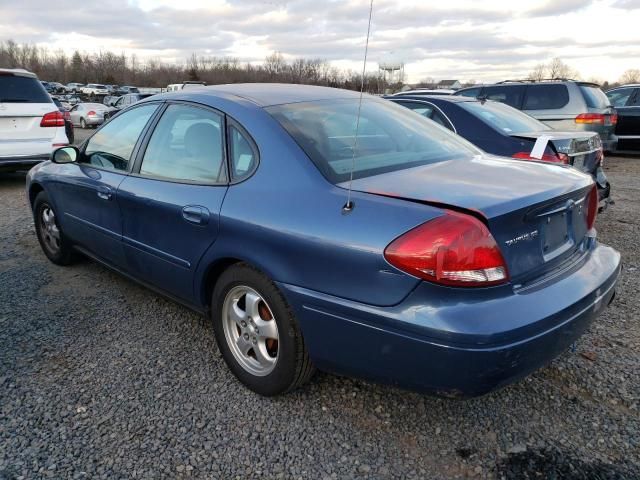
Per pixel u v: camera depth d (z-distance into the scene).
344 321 2.19
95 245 3.91
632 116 11.66
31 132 7.74
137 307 3.80
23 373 2.94
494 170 2.64
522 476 2.19
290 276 2.35
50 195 4.34
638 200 7.46
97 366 3.01
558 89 9.28
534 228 2.24
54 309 3.77
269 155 2.60
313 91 3.32
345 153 2.63
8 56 102.94
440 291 1.97
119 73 91.25
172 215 2.96
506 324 1.96
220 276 2.77
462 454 2.32
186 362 3.06
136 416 2.57
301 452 2.33
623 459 2.27
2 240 5.46
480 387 2.00
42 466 2.24
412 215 2.07
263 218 2.45
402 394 2.74
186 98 3.21
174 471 2.22
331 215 2.25
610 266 2.63
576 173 2.75
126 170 3.49
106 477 2.18
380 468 2.24
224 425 2.51
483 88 9.91
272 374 2.60
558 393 2.73
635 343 3.23
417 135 3.10
